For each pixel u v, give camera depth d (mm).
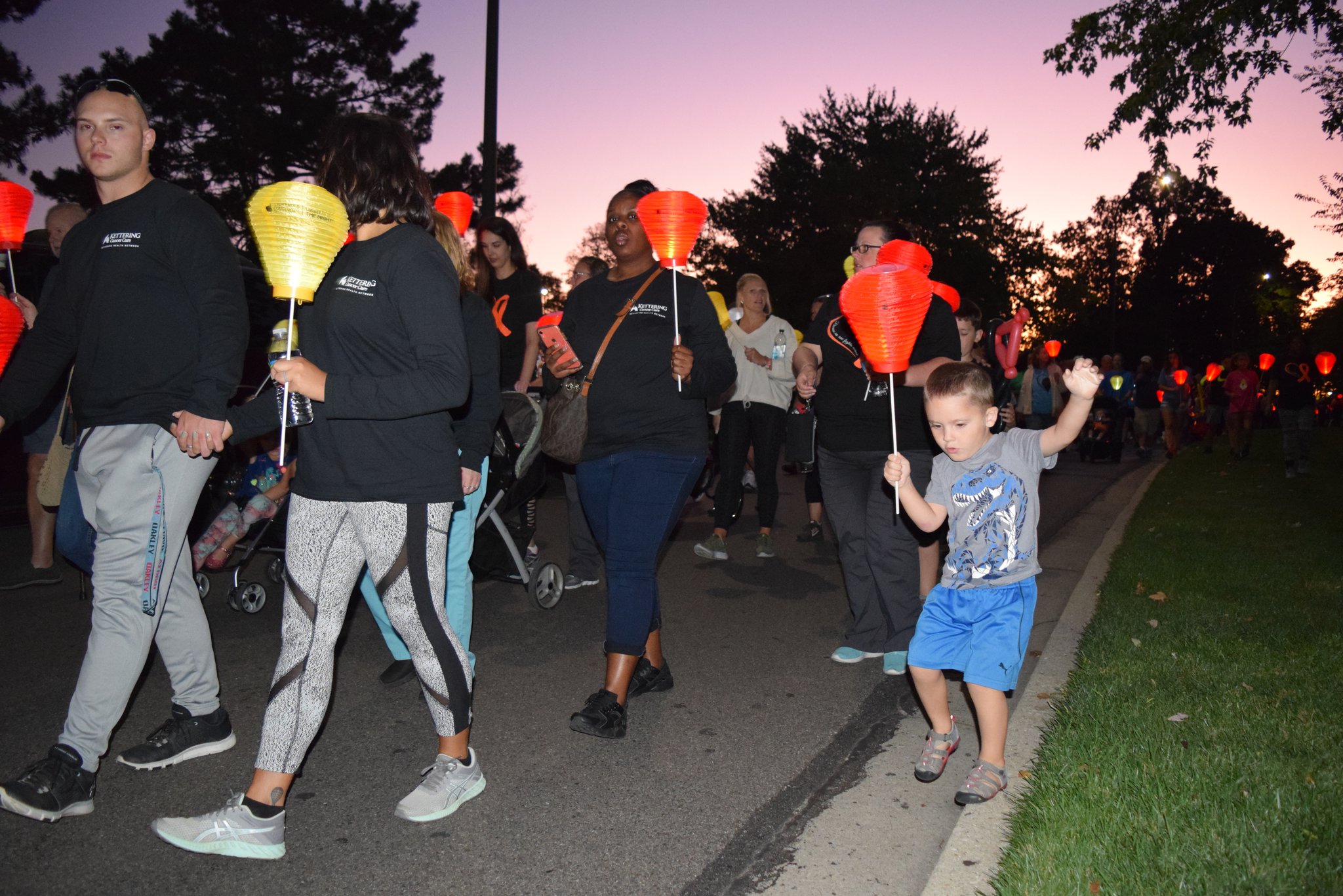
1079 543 8414
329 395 2775
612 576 3941
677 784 3576
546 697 4461
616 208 4113
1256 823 2832
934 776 3527
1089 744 3439
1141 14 10055
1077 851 2699
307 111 31188
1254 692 3984
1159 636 4863
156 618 3252
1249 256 75125
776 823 3295
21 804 3023
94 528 3305
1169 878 2549
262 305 7891
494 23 11539
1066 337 78812
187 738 3615
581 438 4273
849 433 4621
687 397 3992
